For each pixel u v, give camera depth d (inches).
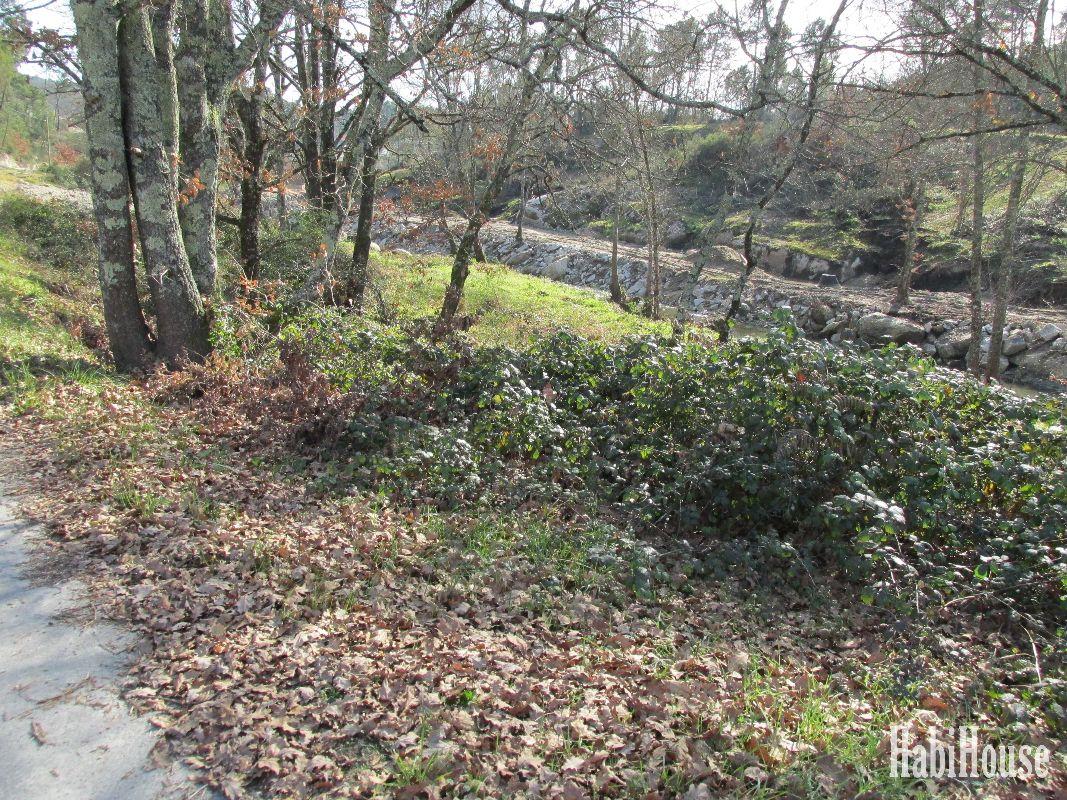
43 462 235.0
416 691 135.0
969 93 333.7
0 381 304.2
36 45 525.3
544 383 306.8
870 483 220.7
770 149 652.7
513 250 1555.1
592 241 1619.1
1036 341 855.1
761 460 233.5
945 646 169.6
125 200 334.6
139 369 341.7
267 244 592.1
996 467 211.9
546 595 179.9
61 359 337.1
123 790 111.8
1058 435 225.0
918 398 223.5
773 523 235.5
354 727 124.5
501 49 442.0
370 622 158.9
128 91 325.4
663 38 485.7
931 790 118.7
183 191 350.6
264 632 152.0
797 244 1352.1
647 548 203.3
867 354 245.0
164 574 172.1
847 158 529.0
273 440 268.5
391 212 608.4
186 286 348.5
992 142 665.0
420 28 396.2
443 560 191.0
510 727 127.0
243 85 474.6
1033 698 151.3
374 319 438.6
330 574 176.6
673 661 158.1
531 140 528.4
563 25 381.4
